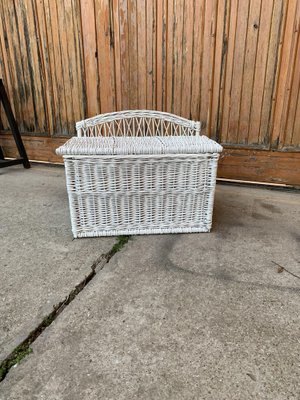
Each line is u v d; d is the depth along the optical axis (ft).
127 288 4.12
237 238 5.49
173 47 7.60
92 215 5.37
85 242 5.34
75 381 2.82
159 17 7.44
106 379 2.84
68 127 9.46
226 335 3.34
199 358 3.06
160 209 5.47
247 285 4.18
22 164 10.40
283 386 2.77
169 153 4.97
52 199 7.33
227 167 8.24
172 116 6.52
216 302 3.85
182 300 3.89
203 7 7.05
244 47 7.09
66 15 8.25
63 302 3.85
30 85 9.49
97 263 4.71
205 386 2.77
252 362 3.01
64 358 3.06
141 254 4.97
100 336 3.33
